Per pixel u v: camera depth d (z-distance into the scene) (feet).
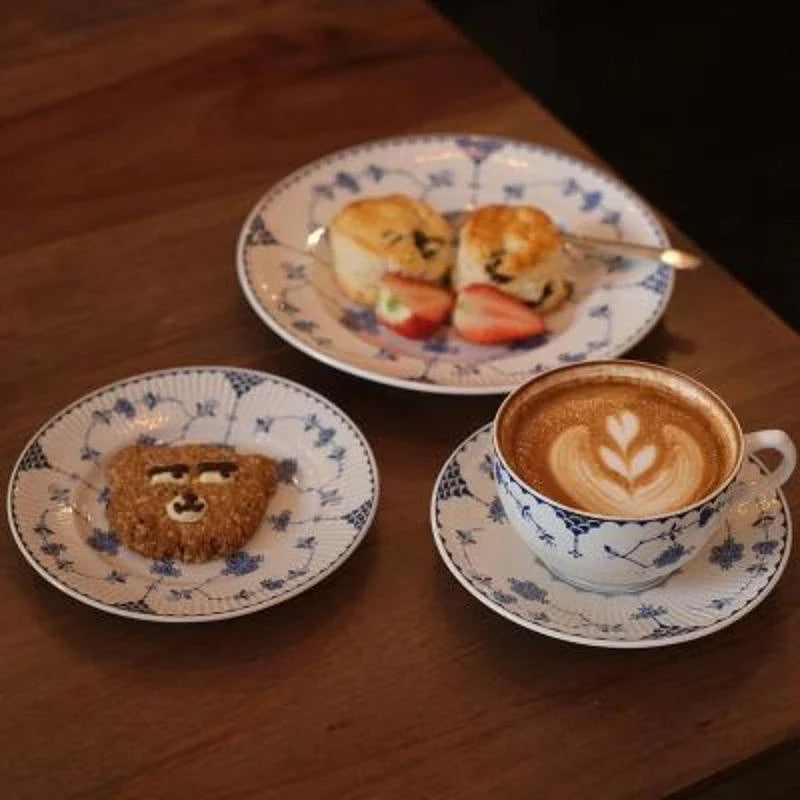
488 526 2.98
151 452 3.10
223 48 4.11
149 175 3.75
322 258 3.57
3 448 3.17
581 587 2.91
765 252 5.69
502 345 3.39
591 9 7.18
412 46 4.11
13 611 2.91
